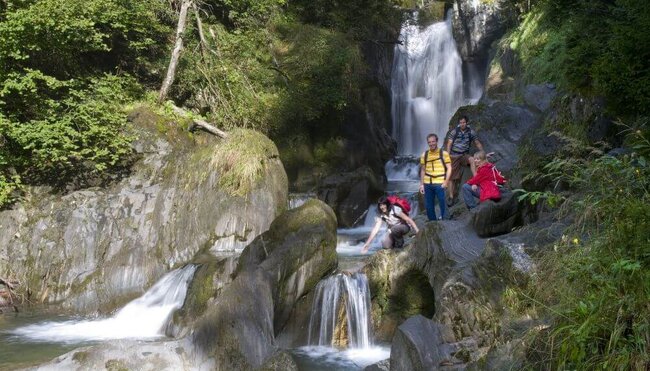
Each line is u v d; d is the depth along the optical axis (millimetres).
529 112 13188
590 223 4965
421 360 5621
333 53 17203
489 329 5914
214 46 16188
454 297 6449
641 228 4180
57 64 13281
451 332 6070
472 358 5547
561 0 14188
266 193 11867
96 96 12695
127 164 12141
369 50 20125
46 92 12867
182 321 8648
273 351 7145
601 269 4250
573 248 5078
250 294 7633
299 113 16672
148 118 12930
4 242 10875
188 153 12484
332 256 8922
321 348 8250
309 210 9109
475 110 13766
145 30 14703
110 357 6590
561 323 4258
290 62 17312
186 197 11633
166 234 11172
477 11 21172
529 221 8969
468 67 21453
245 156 11938
